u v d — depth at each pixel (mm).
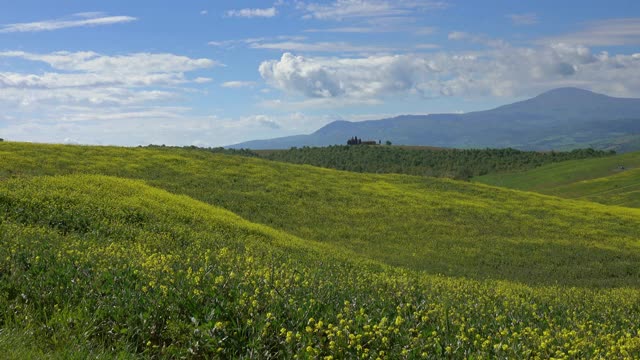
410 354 7477
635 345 8531
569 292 18781
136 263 11680
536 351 8016
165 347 7918
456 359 7570
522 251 33062
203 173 41531
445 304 10930
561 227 40219
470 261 30234
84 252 12969
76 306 8625
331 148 155375
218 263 12523
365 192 43719
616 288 24266
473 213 41375
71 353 7203
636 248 36312
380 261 26797
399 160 149500
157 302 8617
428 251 31312
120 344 7746
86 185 26172
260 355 7621
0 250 11102
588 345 8531
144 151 46000
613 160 141375
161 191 30359
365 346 7777
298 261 19594
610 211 47781
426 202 42938
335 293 10484
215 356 7590
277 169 47562
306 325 8336
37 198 20703
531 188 125562
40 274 9625
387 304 9930
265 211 35062
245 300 8781
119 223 20297
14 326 7824
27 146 40406
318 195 40688
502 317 9945
